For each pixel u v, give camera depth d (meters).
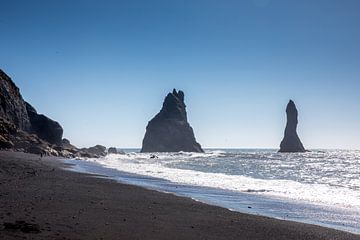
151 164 69.56
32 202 16.58
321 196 25.41
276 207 20.80
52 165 46.66
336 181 38.62
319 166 70.44
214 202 21.97
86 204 17.41
